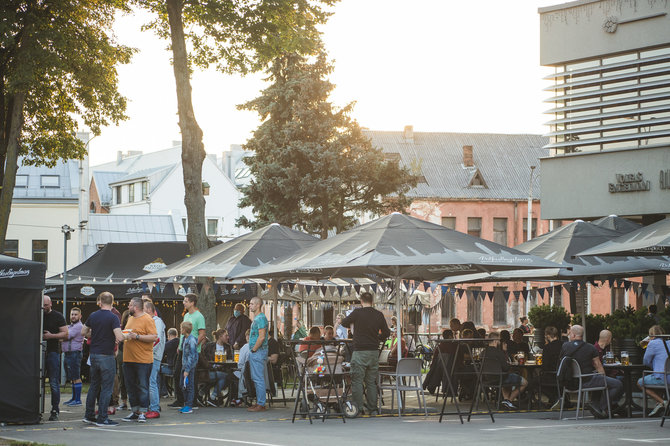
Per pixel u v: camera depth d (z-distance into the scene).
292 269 15.98
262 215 42.84
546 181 29.25
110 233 64.31
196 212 24.23
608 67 27.34
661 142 26.62
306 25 27.59
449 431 12.74
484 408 17.39
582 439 11.45
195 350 16.58
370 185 43.69
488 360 16.36
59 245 60.97
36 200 60.91
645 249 16.92
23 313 14.29
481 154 65.69
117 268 32.22
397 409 16.52
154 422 14.70
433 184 62.62
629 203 27.17
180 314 33.50
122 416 15.87
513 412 16.67
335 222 43.56
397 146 65.06
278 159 42.00
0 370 14.07
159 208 77.50
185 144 24.38
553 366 16.94
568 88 28.47
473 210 62.09
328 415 14.58
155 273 20.09
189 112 24.45
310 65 42.69
